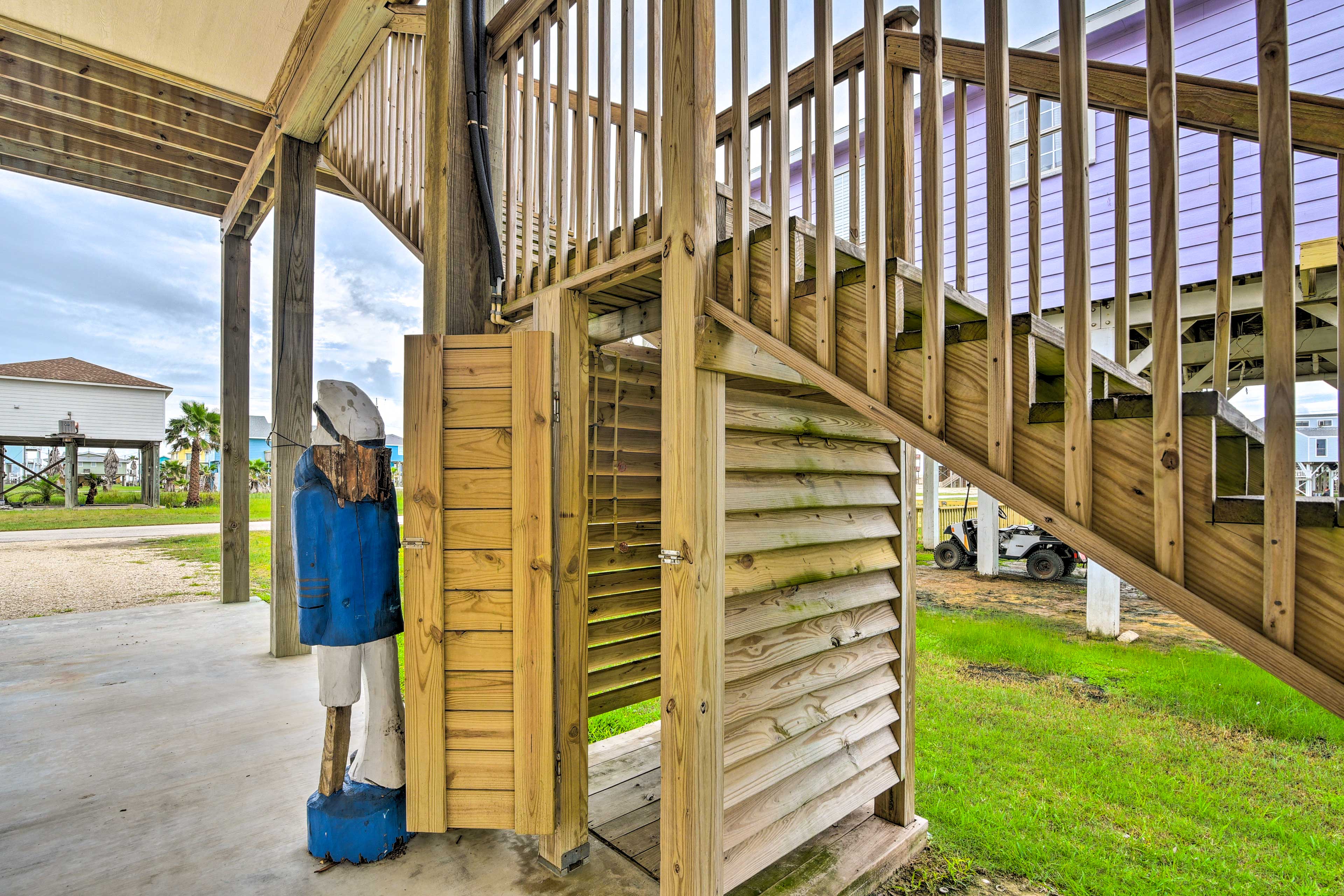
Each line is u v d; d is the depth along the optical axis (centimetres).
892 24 225
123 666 401
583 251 201
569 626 201
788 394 237
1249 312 462
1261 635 86
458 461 192
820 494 204
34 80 386
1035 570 778
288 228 421
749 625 176
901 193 218
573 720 200
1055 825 238
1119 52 548
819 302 138
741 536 177
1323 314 384
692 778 156
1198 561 92
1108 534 100
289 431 426
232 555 581
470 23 231
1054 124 559
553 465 204
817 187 140
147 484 2134
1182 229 488
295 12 332
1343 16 452
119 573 802
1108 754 300
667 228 163
